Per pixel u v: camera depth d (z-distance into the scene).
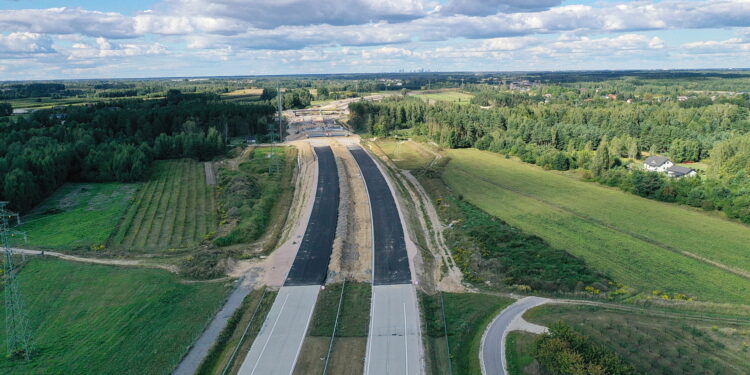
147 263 69.19
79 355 46.53
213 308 55.94
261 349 47.62
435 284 63.53
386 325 51.72
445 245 78.56
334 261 68.31
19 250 72.94
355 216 89.50
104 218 89.25
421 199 105.69
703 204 95.88
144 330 51.03
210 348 48.06
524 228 86.00
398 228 82.62
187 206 97.69
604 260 71.75
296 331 50.91
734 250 75.44
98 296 58.59
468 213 93.88
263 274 65.50
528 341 46.88
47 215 90.56
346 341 48.81
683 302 57.25
